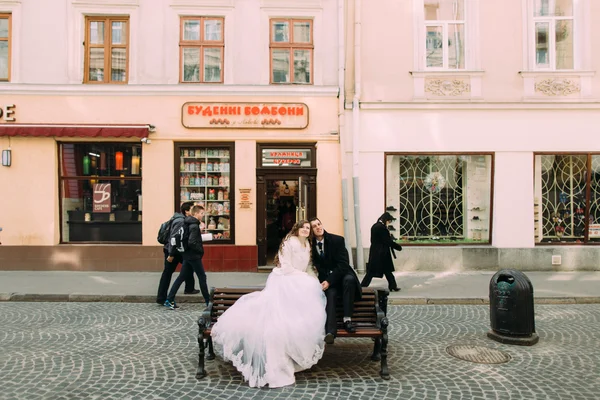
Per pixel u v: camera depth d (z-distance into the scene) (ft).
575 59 36.19
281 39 36.17
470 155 36.04
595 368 15.85
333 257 16.70
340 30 35.24
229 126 35.14
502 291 19.06
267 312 15.26
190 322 22.04
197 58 35.94
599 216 36.19
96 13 35.29
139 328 20.93
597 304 26.18
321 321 15.25
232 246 34.99
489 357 17.04
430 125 35.45
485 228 36.32
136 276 33.01
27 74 34.88
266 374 14.35
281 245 16.61
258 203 35.37
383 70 35.60
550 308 25.11
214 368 15.96
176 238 24.94
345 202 34.71
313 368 16.01
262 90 35.14
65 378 14.87
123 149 36.04
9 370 15.49
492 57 35.55
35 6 34.94
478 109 35.32
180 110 35.19
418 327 21.36
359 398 13.48
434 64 36.40
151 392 13.87
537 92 35.47
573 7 36.14
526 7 35.53
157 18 35.29
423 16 35.99
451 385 14.42
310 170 35.35
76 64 35.14
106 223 35.96
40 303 26.22
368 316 16.33
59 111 34.78
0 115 34.47
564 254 35.29
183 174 35.94
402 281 31.42
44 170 34.88
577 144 35.35
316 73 35.68
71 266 34.83
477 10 35.53
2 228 34.55
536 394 13.70
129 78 35.37
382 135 35.35
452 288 29.14
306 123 35.24
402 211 36.17
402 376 15.20
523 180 35.47
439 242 36.19
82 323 21.74
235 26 35.47
